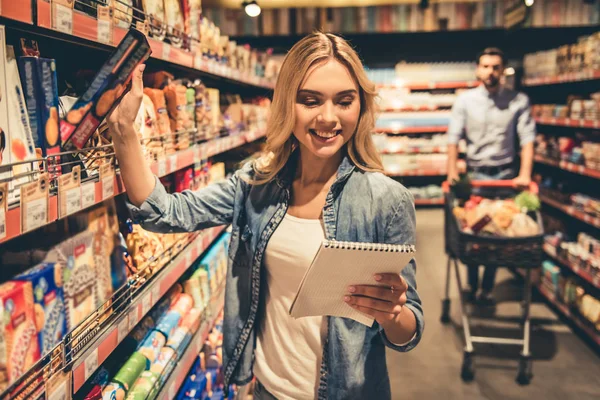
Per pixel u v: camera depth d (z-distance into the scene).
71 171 1.20
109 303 1.47
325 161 1.47
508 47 8.19
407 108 8.41
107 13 1.35
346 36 8.24
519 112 4.45
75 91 1.58
